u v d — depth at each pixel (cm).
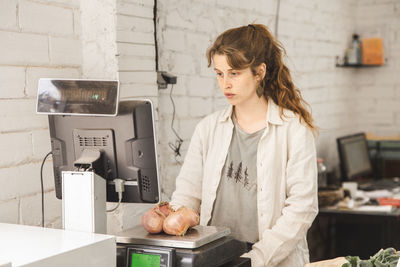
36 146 202
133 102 155
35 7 200
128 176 157
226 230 155
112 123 156
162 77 249
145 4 230
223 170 194
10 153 192
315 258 412
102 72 220
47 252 125
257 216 187
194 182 201
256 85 187
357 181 433
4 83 189
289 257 184
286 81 193
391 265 126
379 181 428
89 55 221
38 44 202
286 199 185
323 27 429
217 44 183
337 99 461
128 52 222
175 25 268
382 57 471
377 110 492
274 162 185
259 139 188
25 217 197
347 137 418
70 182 151
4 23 189
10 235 142
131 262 142
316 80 419
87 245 131
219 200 193
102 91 150
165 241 143
